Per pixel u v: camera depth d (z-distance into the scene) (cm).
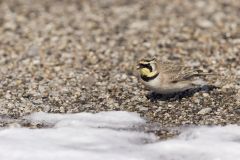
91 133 1185
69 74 1650
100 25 2286
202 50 1855
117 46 1962
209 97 1403
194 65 1678
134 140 1170
